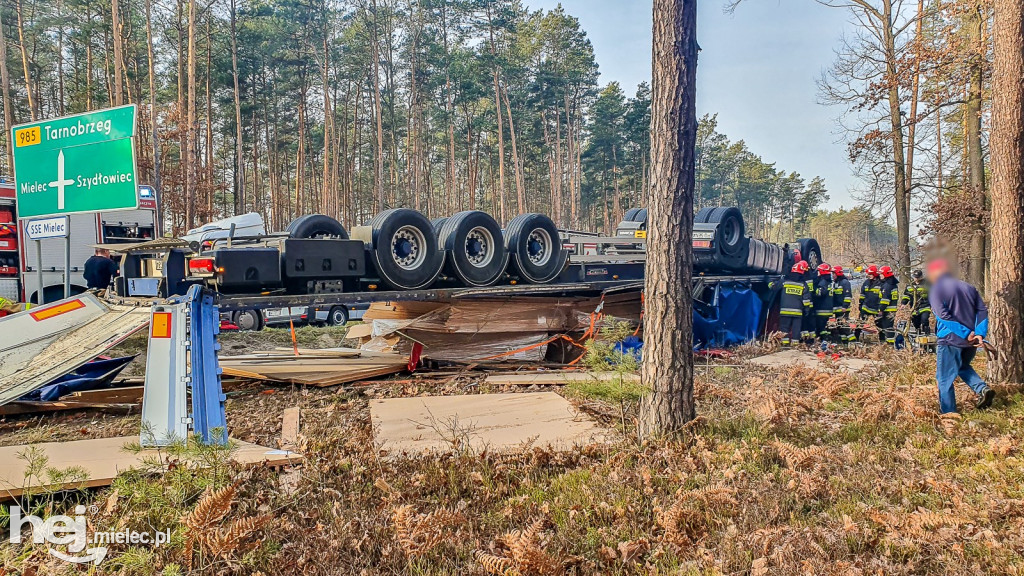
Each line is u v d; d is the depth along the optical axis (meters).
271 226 40.72
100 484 4.10
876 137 17.19
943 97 16.28
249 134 43.22
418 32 39.84
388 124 46.00
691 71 5.18
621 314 10.30
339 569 3.28
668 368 5.25
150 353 5.17
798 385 7.89
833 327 12.46
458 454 4.83
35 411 6.15
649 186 5.34
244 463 4.46
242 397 7.09
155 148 21.36
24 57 27.38
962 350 6.20
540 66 45.78
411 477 4.43
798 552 3.31
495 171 55.88
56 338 6.48
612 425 5.82
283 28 37.34
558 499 4.07
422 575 3.23
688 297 5.28
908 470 4.58
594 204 64.44
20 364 6.11
